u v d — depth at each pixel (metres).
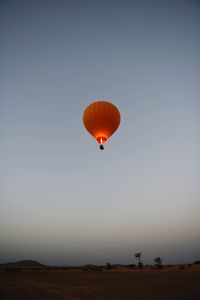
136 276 33.72
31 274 43.81
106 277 32.72
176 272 43.34
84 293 17.25
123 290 18.59
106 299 14.68
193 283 23.08
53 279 30.23
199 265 77.19
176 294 16.27
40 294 16.98
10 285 23.16
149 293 16.83
